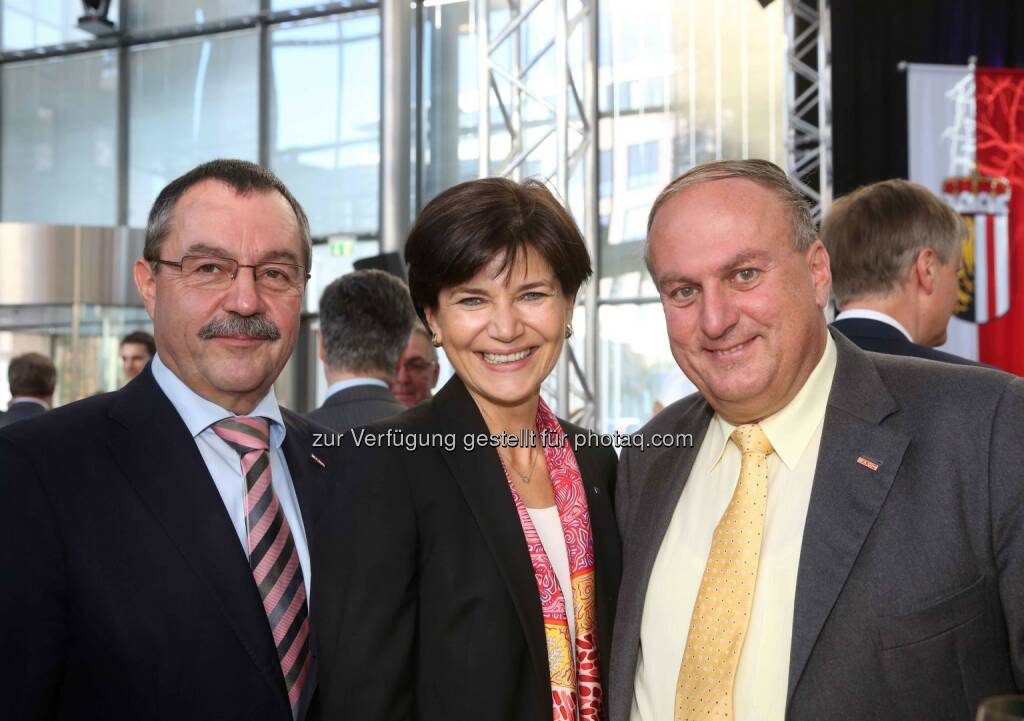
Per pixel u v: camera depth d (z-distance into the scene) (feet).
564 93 19.22
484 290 4.82
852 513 4.08
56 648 4.30
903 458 4.11
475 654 4.36
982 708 2.63
